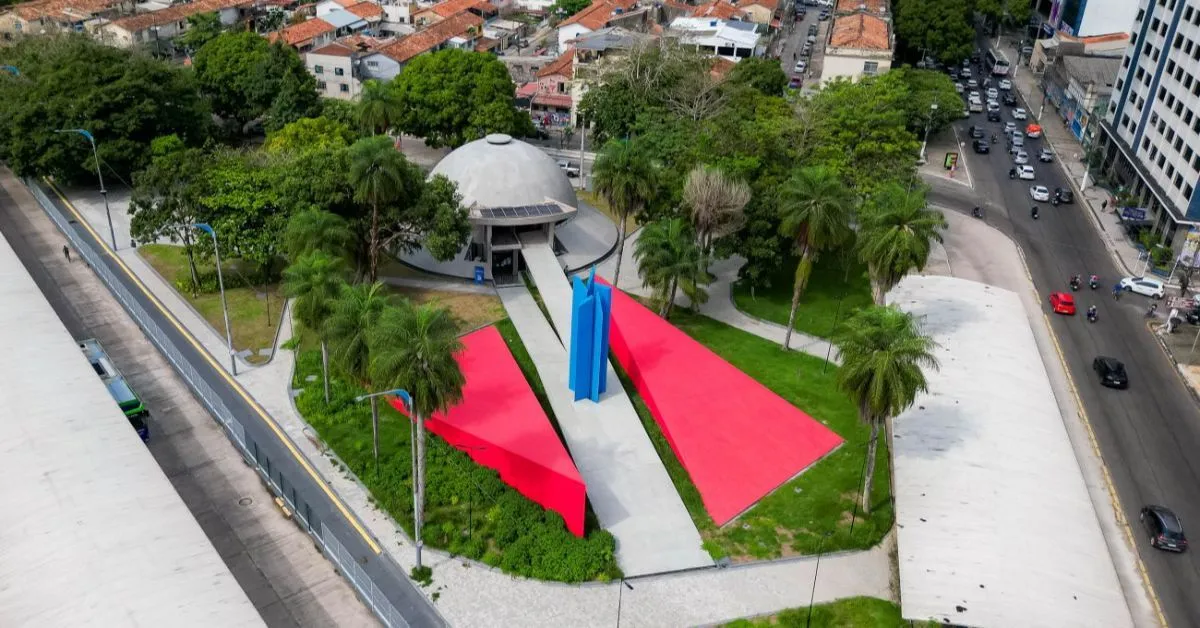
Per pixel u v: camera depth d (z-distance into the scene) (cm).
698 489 6134
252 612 4553
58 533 4891
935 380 6688
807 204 7219
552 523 5700
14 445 5541
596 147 12356
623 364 7525
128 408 6431
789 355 7950
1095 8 16175
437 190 8106
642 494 6075
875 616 5159
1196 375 7869
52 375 6300
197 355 7569
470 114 11762
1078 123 13925
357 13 17112
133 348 7706
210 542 5006
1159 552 5819
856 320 5766
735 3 18175
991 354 7088
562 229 10238
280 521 5806
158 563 4769
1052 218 11100
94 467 5425
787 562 5575
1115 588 4903
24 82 10738
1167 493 6378
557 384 7206
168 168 8538
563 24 16462
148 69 10794
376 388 5144
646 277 8044
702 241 8288
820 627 5075
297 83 11788
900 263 7050
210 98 12525
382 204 7825
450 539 5603
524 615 5112
